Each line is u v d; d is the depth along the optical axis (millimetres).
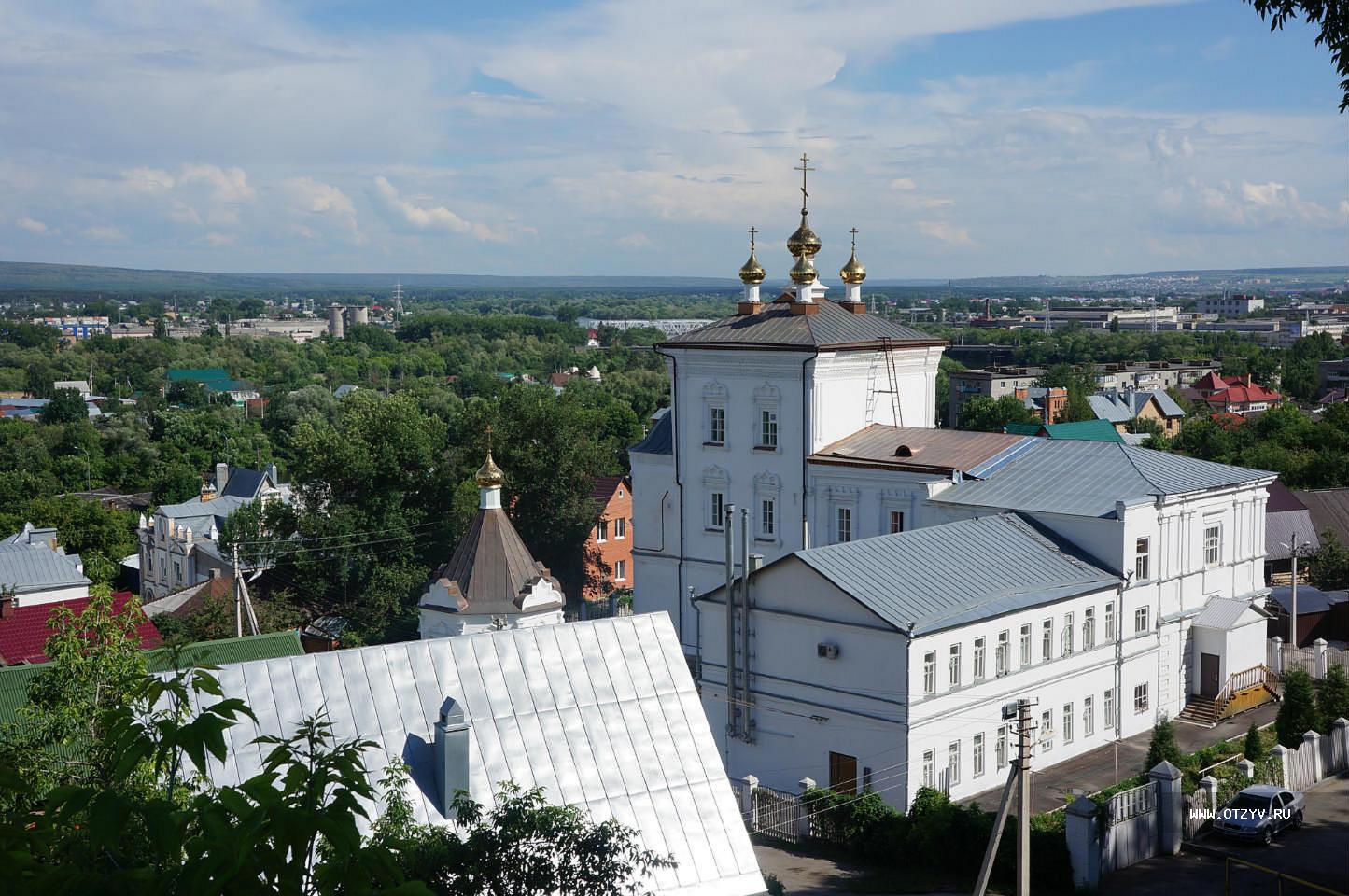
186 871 9016
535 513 91938
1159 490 56406
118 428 161875
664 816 27234
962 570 51500
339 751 12047
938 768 47500
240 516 88938
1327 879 38281
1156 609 56562
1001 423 141500
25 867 9016
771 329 67438
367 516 86062
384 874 9758
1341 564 80312
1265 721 56562
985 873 31750
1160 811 41188
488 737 27438
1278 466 106250
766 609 50906
